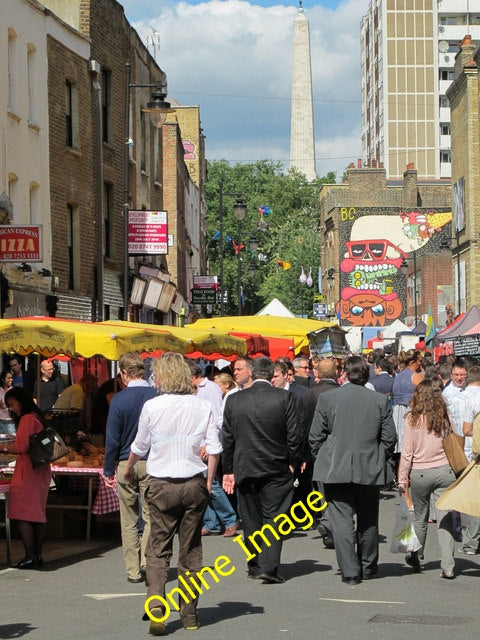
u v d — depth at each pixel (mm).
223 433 11273
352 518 11055
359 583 10938
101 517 15398
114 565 12430
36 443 12141
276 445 11039
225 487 11383
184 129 78312
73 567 12305
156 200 43219
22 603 9984
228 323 23969
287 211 124875
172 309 45844
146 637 8375
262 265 112625
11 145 26438
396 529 11508
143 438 8852
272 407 11031
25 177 27438
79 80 31875
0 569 12188
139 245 33969
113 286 35125
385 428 10961
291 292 108812
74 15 32719
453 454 11219
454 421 13227
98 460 14547
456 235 68438
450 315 67938
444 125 121812
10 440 14484
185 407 8773
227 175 123500
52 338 12680
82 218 31875
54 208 29688
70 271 31453
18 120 27000
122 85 36406
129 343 13602
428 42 121000
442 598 10055
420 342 43219
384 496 19469
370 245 90875
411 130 121250
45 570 12094
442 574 11242
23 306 26641
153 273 39344
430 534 15008
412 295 87250
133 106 38688
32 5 28219
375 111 127438
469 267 65188
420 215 90688
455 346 29406
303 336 23297
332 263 93438
